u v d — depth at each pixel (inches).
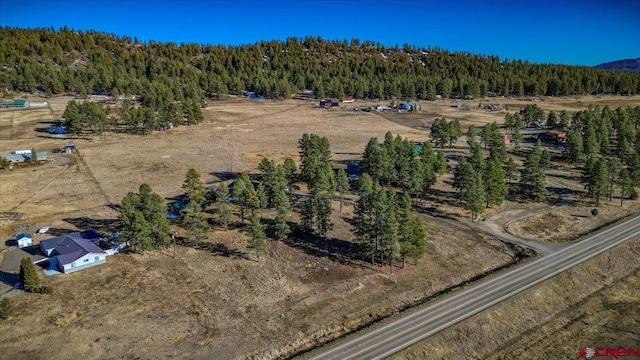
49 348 2321.6
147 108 7460.6
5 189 4672.7
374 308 2682.1
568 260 3169.3
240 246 3395.7
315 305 2709.2
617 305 2778.1
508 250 3388.3
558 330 2564.0
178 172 5246.1
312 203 3570.4
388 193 3654.0
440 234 3639.3
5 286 2871.6
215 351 2308.1
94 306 2669.8
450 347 2363.4
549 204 4266.7
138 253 3287.4
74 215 3996.1
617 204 4247.0
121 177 5059.1
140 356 2272.4
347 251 3346.5
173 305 2687.0
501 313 2613.2
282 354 2300.7
